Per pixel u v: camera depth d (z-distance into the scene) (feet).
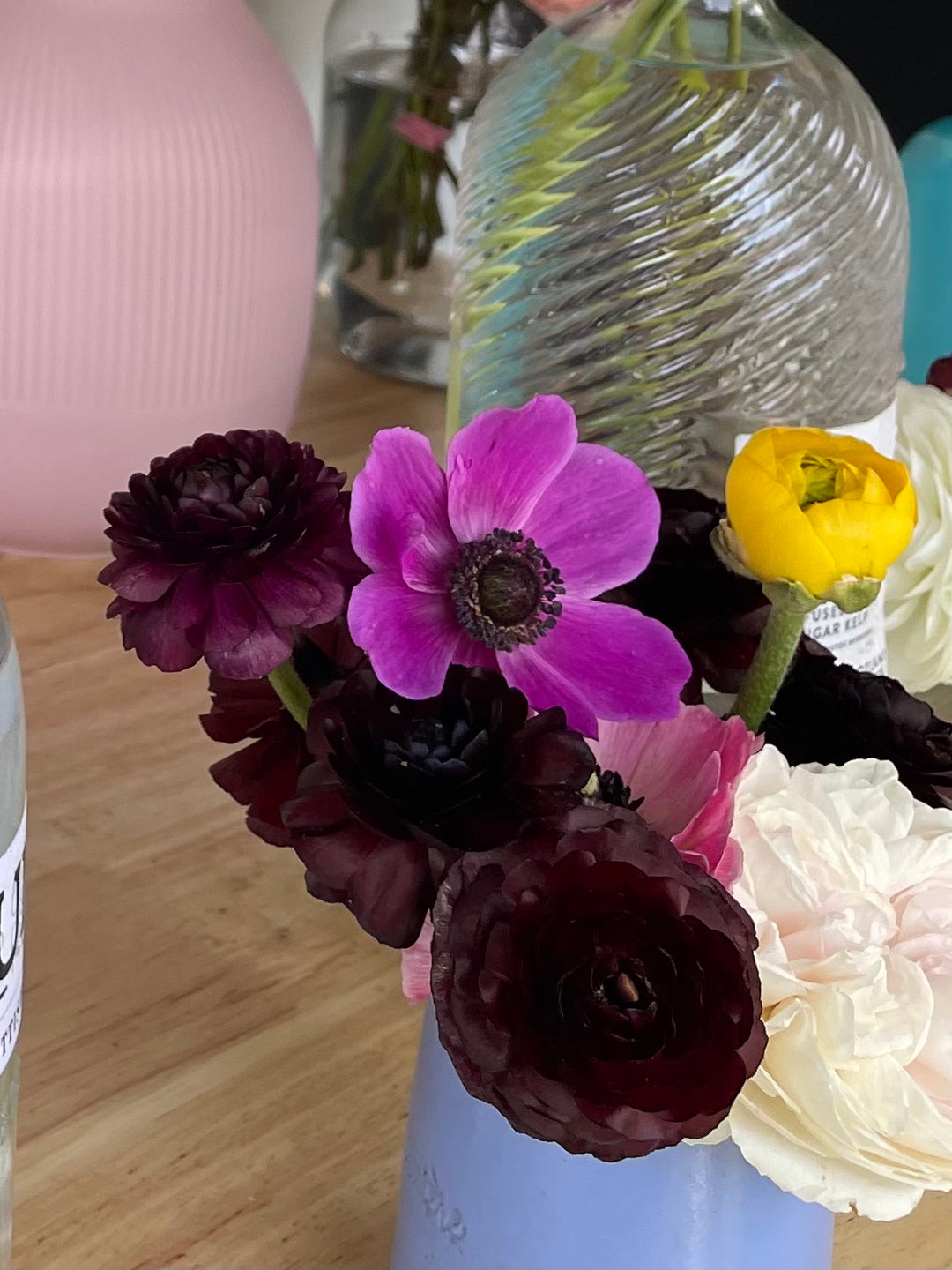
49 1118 1.56
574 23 1.97
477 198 2.05
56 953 1.75
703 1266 1.21
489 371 2.07
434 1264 1.31
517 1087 0.93
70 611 2.42
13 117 2.07
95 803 2.00
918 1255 1.54
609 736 1.18
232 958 1.79
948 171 2.94
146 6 2.15
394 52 2.95
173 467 1.11
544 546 1.19
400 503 1.12
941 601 2.17
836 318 1.99
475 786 1.04
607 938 0.95
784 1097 1.06
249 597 1.05
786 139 1.91
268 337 2.38
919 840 1.16
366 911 1.02
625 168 1.91
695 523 1.31
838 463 1.11
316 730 1.05
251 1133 1.58
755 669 1.20
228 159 2.19
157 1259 1.44
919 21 3.52
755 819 1.14
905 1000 1.10
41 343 2.16
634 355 1.97
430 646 1.10
